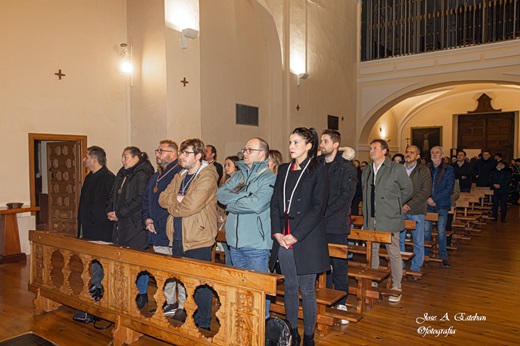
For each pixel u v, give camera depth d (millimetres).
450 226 5621
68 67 6008
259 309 2139
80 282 4270
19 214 5523
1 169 5414
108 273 2932
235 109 7891
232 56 7812
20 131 5562
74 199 6367
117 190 3502
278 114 8633
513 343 2883
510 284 4246
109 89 6469
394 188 3670
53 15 5844
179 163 3299
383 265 5168
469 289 4074
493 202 8750
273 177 2643
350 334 3031
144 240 3451
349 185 3176
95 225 3652
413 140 15000
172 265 2533
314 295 2586
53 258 5316
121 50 6555
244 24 8102
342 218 3186
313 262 2453
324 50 10000
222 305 2309
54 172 6742
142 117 6340
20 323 3232
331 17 10320
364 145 11742
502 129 13500
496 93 13367
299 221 2459
